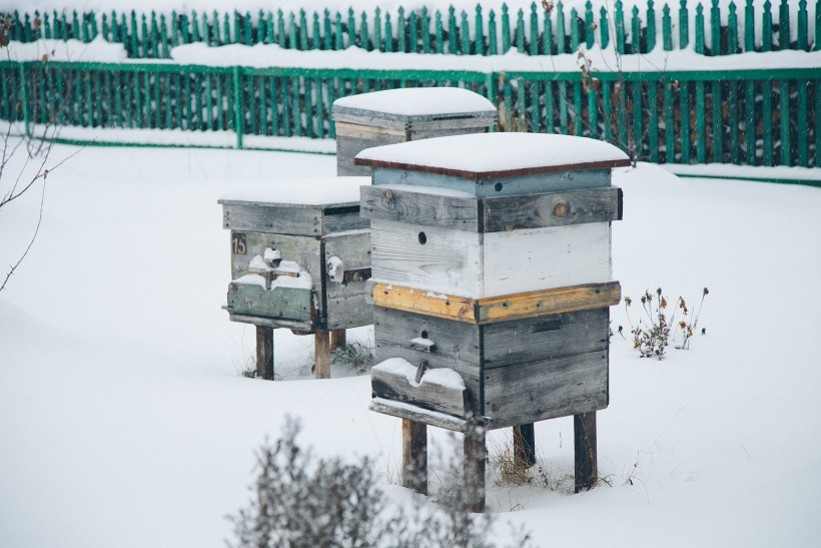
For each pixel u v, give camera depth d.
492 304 6.18
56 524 6.06
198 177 18.58
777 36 15.20
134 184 17.48
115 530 6.00
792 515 6.06
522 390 6.42
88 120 23.16
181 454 7.16
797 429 7.50
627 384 8.73
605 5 17.31
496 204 6.14
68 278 12.13
